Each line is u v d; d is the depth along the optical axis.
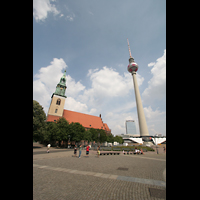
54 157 16.84
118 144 92.00
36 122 39.41
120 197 5.30
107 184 6.74
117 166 11.82
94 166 11.37
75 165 11.54
